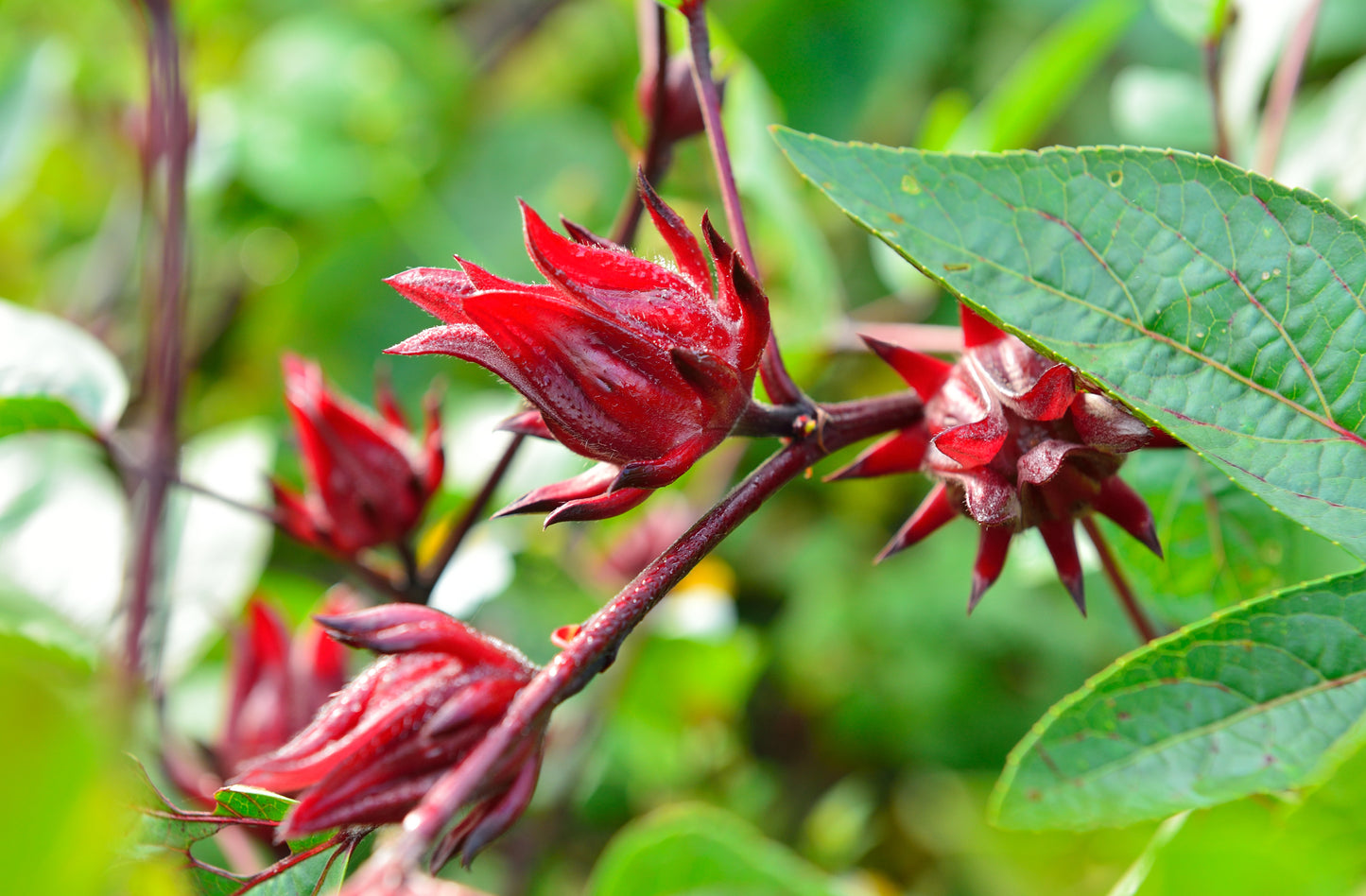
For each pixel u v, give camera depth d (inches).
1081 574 16.0
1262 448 15.4
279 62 32.8
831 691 30.1
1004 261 15.6
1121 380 15.5
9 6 32.7
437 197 33.2
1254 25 20.7
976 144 24.8
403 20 34.2
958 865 27.3
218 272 33.5
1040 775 15.3
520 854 24.8
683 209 28.4
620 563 26.2
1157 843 17.2
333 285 32.8
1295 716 15.2
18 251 36.0
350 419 18.7
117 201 32.4
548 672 14.6
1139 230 15.6
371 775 14.9
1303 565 18.5
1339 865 16.9
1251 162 21.4
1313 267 15.5
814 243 23.9
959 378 16.1
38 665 14.2
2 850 13.4
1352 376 15.4
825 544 31.4
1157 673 15.3
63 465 22.2
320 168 31.3
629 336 15.4
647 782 28.1
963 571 29.1
